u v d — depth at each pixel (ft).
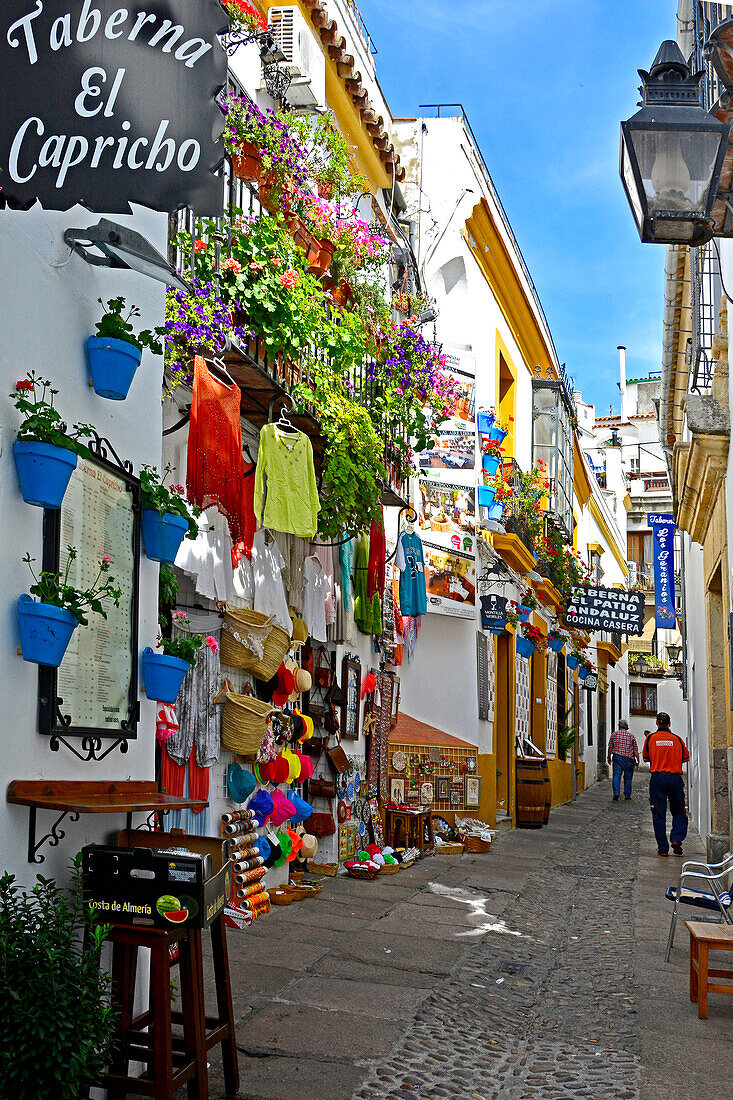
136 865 12.85
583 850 48.24
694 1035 19.77
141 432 16.38
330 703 35.37
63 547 13.44
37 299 13.32
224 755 26.94
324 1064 17.02
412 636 46.91
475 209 54.24
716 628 43.88
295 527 26.37
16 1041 10.71
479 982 23.03
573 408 79.92
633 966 25.17
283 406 27.55
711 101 27.78
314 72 31.30
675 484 47.34
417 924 28.37
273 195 26.84
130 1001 13.73
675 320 43.86
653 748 47.60
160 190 11.78
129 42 11.82
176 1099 14.97
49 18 11.49
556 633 73.77
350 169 33.60
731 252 28.09
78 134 11.51
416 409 36.37
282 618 28.71
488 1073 17.54
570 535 77.92
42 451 12.31
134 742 15.71
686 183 16.94
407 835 41.34
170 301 21.20
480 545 52.34
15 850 12.32
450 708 50.37
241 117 25.02
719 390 34.45
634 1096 16.43
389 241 34.86
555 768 76.59
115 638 15.03
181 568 22.94
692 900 26.05
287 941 25.03
